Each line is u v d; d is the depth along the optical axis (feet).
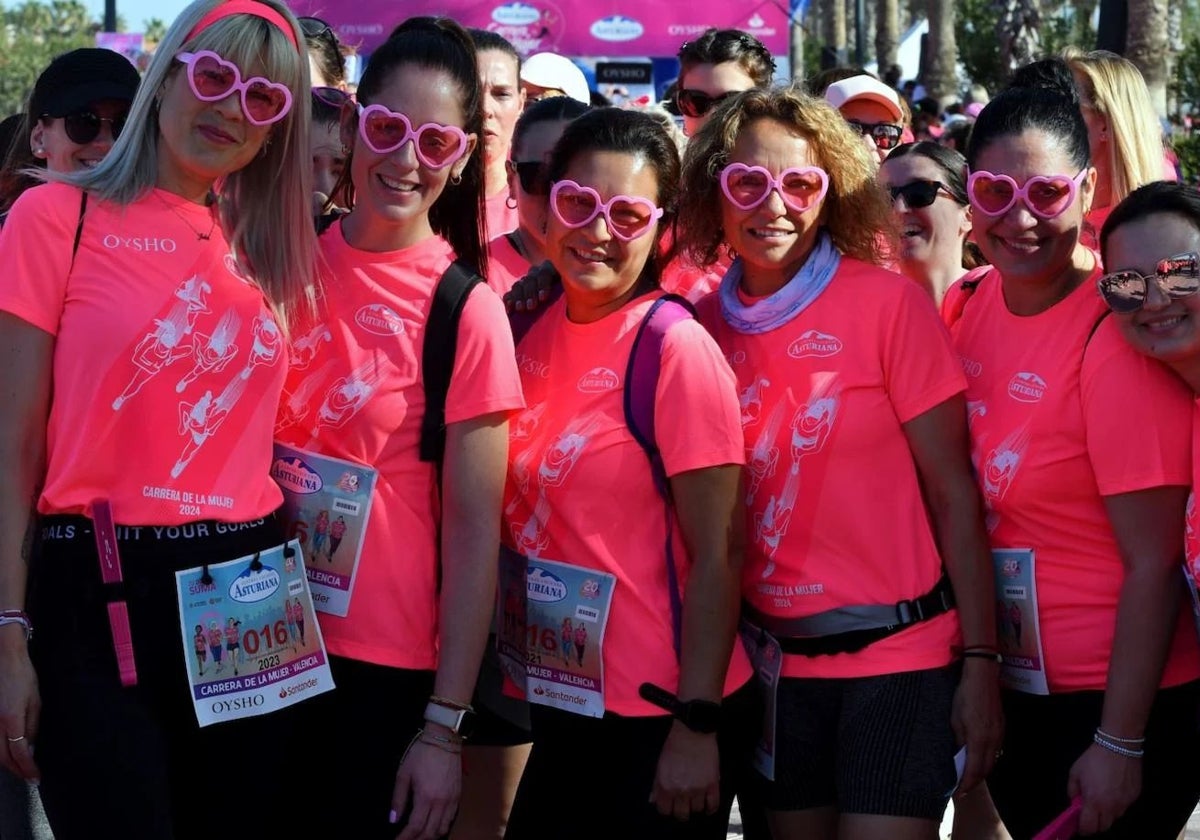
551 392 10.69
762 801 11.25
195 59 9.67
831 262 10.93
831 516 10.62
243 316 9.95
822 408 10.61
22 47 247.50
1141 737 10.31
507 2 52.54
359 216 10.52
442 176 10.33
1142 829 10.75
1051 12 110.01
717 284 13.28
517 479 10.71
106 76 13.01
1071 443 10.57
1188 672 10.80
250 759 9.93
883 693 10.54
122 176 9.79
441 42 10.38
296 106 10.19
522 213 13.42
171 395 9.60
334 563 10.24
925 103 52.11
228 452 9.84
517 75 16.30
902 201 13.84
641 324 10.50
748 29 52.80
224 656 9.73
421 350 10.18
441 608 10.25
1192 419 10.25
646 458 10.38
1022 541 10.85
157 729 9.55
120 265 9.61
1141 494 10.28
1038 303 11.00
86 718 9.31
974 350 11.30
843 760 10.66
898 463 10.72
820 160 10.94
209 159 9.85
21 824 12.75
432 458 10.25
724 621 10.25
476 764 13.38
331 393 10.23
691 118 17.87
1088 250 11.25
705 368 10.27
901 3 149.07
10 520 9.37
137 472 9.55
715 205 11.28
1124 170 13.15
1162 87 48.57
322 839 10.30
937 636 10.66
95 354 9.43
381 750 10.26
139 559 9.52
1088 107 13.21
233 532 9.81
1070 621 10.69
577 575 10.47
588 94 19.86
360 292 10.31
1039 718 11.03
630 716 10.44
